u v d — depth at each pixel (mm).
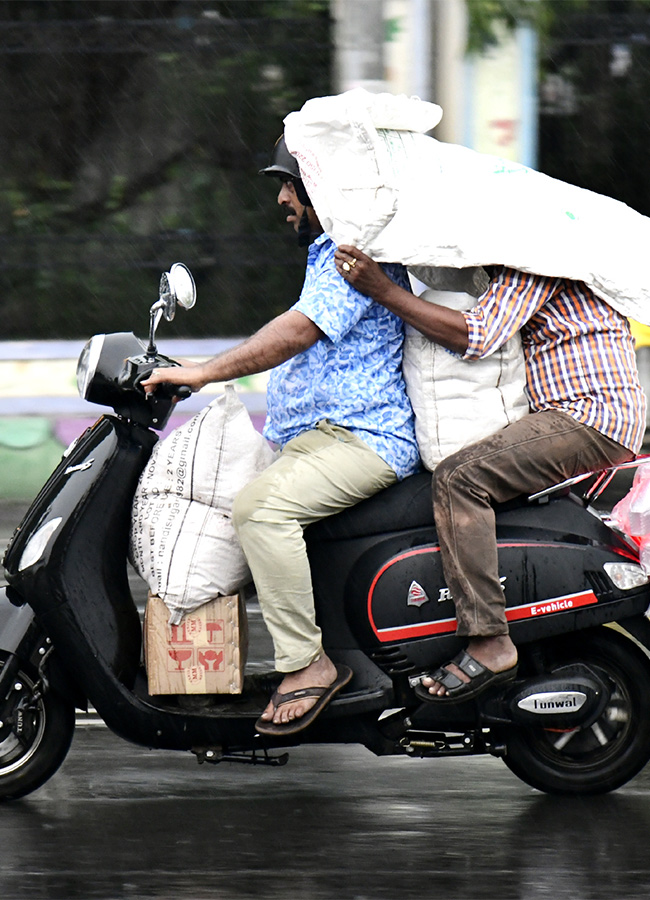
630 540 15617
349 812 15773
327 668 15086
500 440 14906
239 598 15258
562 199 15242
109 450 15273
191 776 17062
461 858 14336
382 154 14750
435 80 32094
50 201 34375
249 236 34500
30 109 34000
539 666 15586
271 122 34281
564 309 15242
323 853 14484
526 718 15258
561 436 14984
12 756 15836
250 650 20938
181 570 15016
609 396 15133
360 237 14578
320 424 15141
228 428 15195
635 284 15000
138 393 15180
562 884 13664
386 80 30688
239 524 14820
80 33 33844
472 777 17047
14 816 15617
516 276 14961
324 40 33906
